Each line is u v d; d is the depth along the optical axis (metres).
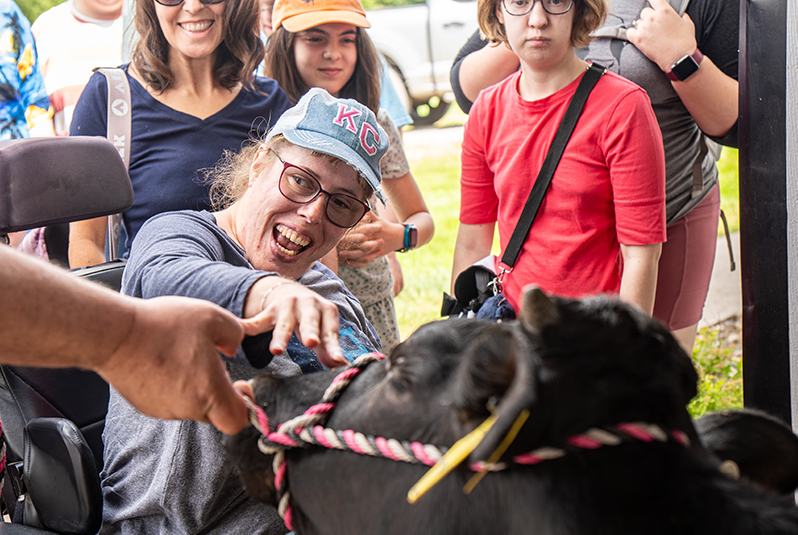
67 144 1.76
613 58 2.43
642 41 2.36
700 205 2.69
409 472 0.73
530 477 0.63
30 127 3.45
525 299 0.64
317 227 1.58
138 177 2.26
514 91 2.31
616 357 0.63
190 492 1.31
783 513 0.61
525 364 0.58
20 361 0.77
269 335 1.12
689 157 2.53
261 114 2.45
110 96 2.30
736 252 4.87
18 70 3.35
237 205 1.66
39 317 0.74
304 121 1.56
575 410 0.62
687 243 2.66
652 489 0.61
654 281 2.12
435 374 0.73
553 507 0.61
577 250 2.18
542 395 0.60
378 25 6.54
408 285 4.92
